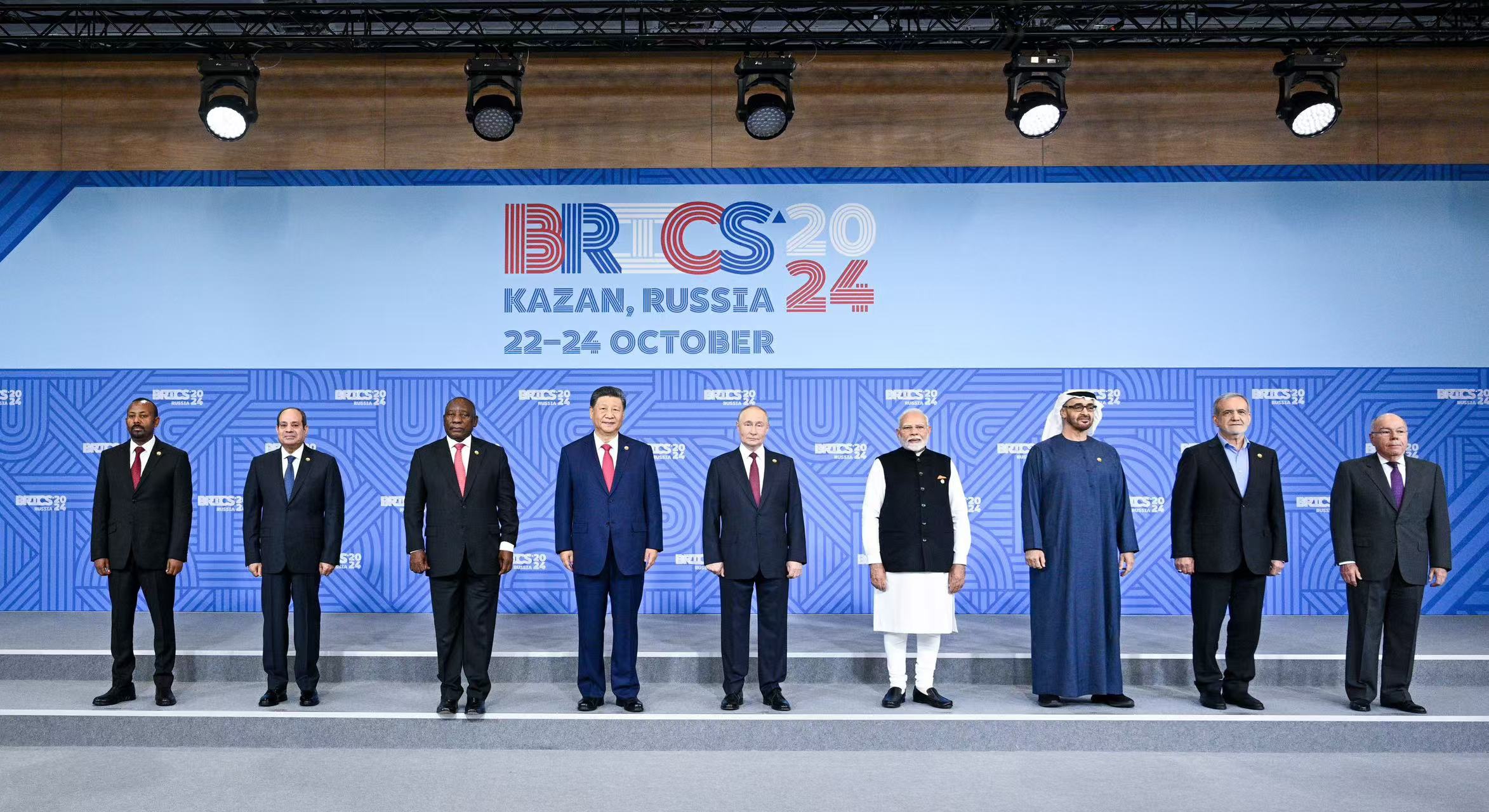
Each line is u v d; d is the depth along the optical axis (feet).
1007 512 20.16
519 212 20.40
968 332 20.29
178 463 14.66
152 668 15.88
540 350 20.27
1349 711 14.20
